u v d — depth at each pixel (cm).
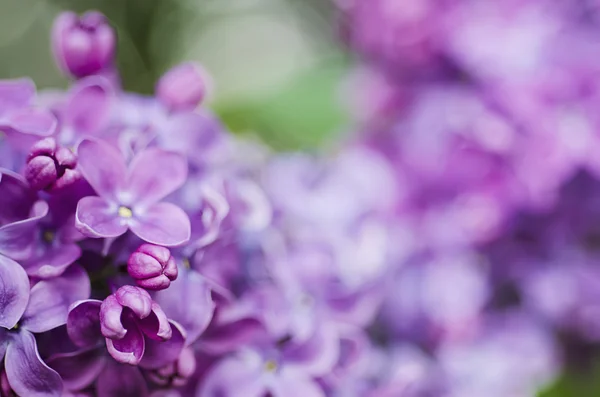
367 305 36
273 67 65
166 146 33
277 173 37
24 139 31
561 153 39
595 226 40
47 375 30
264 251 34
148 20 77
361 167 40
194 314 31
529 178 39
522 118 40
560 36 41
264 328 33
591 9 41
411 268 40
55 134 31
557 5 41
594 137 39
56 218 30
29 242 30
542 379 40
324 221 38
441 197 41
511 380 39
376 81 44
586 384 40
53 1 80
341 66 48
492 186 40
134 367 31
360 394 36
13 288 30
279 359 33
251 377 33
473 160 40
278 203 37
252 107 46
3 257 30
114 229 30
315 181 38
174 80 34
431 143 42
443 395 39
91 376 30
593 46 40
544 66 41
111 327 29
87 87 32
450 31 42
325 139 46
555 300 40
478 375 39
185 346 31
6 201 30
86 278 30
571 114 40
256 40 71
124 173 31
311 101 47
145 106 34
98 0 78
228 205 32
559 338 40
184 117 33
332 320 35
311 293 35
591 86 40
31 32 79
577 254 40
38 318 30
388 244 40
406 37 42
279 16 72
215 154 34
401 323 40
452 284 40
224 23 74
